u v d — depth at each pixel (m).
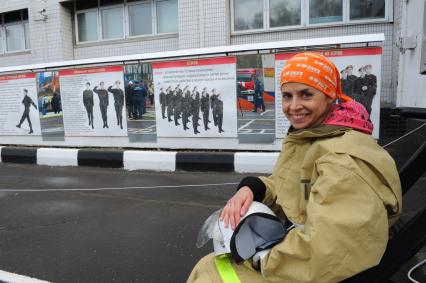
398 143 6.25
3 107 9.08
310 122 1.50
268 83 6.81
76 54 13.23
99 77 7.95
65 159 8.12
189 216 4.80
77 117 8.34
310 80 1.45
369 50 6.20
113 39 12.73
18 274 3.47
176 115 7.48
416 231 1.38
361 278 1.38
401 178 1.84
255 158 6.77
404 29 8.27
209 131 7.31
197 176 6.80
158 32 12.08
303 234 1.26
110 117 8.03
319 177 1.31
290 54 6.61
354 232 1.20
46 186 6.54
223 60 6.98
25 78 8.68
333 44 6.30
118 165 7.66
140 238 4.19
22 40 14.20
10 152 8.66
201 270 1.62
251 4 10.66
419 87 7.16
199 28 10.89
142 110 7.76
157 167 7.35
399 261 1.36
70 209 5.26
